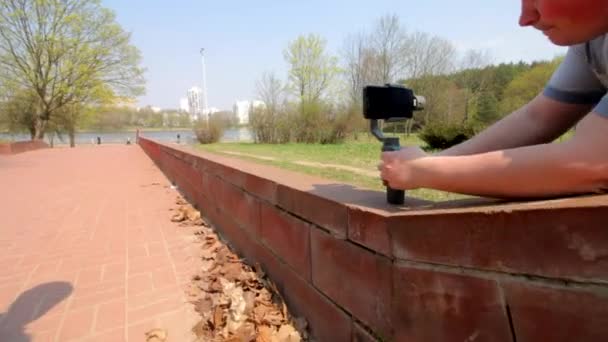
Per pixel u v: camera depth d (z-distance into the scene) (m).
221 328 1.95
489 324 0.86
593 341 0.66
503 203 0.89
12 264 2.96
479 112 20.75
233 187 2.98
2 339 1.94
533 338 0.76
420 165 1.05
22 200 5.76
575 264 0.67
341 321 1.49
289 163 6.02
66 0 24.56
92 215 4.68
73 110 28.11
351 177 3.76
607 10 0.72
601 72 0.90
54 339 1.93
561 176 0.76
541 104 1.10
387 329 1.21
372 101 1.21
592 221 0.64
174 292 2.43
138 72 28.34
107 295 2.41
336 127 20.47
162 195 6.00
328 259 1.55
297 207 1.81
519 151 0.84
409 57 25.00
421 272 1.05
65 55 25.52
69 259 3.07
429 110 22.64
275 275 2.18
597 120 0.74
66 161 13.72
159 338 1.90
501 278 0.82
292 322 1.90
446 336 0.98
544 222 0.72
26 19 23.66
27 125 26.67
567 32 0.77
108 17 26.19
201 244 3.37
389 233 1.16
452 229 0.93
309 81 28.28
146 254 3.16
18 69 24.30
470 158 0.92
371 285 1.28
